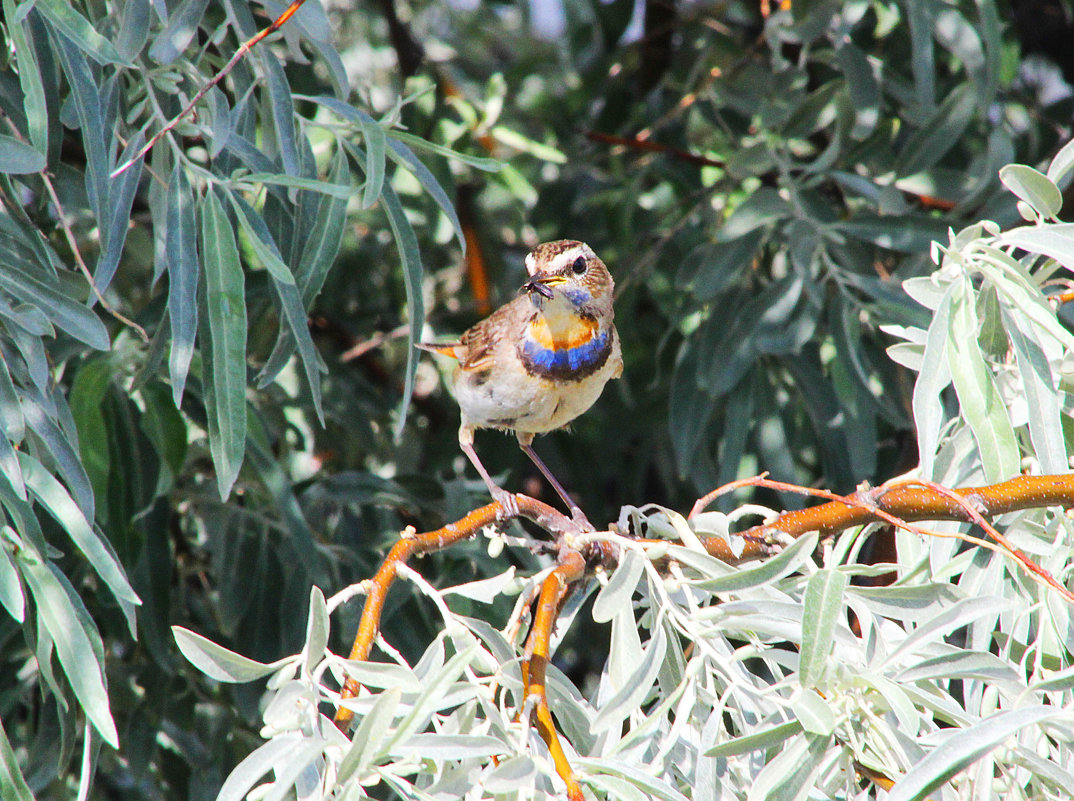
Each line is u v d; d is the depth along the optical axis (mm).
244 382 6473
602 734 5656
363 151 7555
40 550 5824
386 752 4852
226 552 9508
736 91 11148
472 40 17969
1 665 9625
